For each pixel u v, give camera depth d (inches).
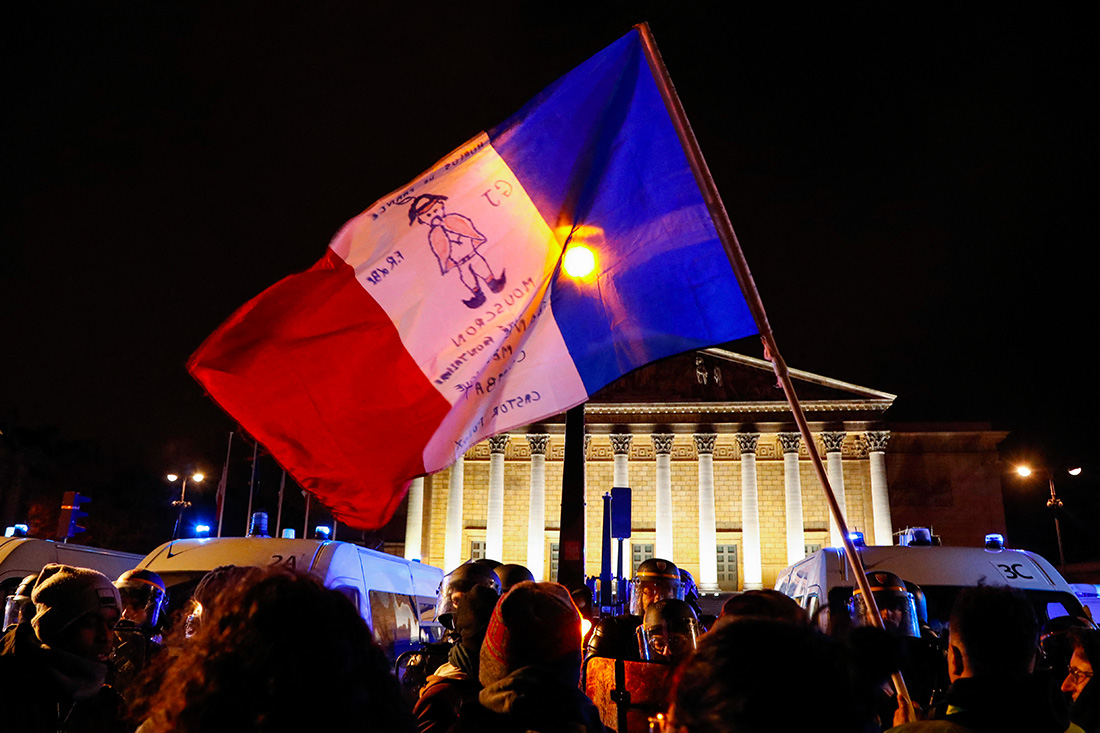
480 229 270.2
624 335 269.7
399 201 268.8
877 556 537.0
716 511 2763.3
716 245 269.0
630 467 2817.4
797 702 90.4
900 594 304.5
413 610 641.6
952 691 153.9
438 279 263.9
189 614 203.5
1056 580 540.4
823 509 2664.9
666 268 271.3
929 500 2714.1
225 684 108.5
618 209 275.7
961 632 156.3
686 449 2805.1
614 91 276.2
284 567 122.0
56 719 188.7
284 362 252.4
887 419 3132.4
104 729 199.6
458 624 206.5
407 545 2640.3
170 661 124.3
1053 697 155.1
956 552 547.2
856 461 2731.3
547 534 2778.1
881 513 2536.9
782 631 96.5
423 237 266.4
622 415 2699.3
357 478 251.0
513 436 2748.5
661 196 276.1
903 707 202.2
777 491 2748.5
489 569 270.7
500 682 155.3
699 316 266.4
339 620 115.6
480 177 273.9
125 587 298.4
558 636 158.2
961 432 2738.7
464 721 154.3
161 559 522.0
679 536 2736.2
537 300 268.2
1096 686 233.8
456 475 2689.5
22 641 190.2
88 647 196.5
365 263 261.3
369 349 255.6
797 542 2529.5
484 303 265.3
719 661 94.7
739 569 2709.2
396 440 253.1
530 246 271.6
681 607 247.3
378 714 114.7
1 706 181.6
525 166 275.3
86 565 717.9
